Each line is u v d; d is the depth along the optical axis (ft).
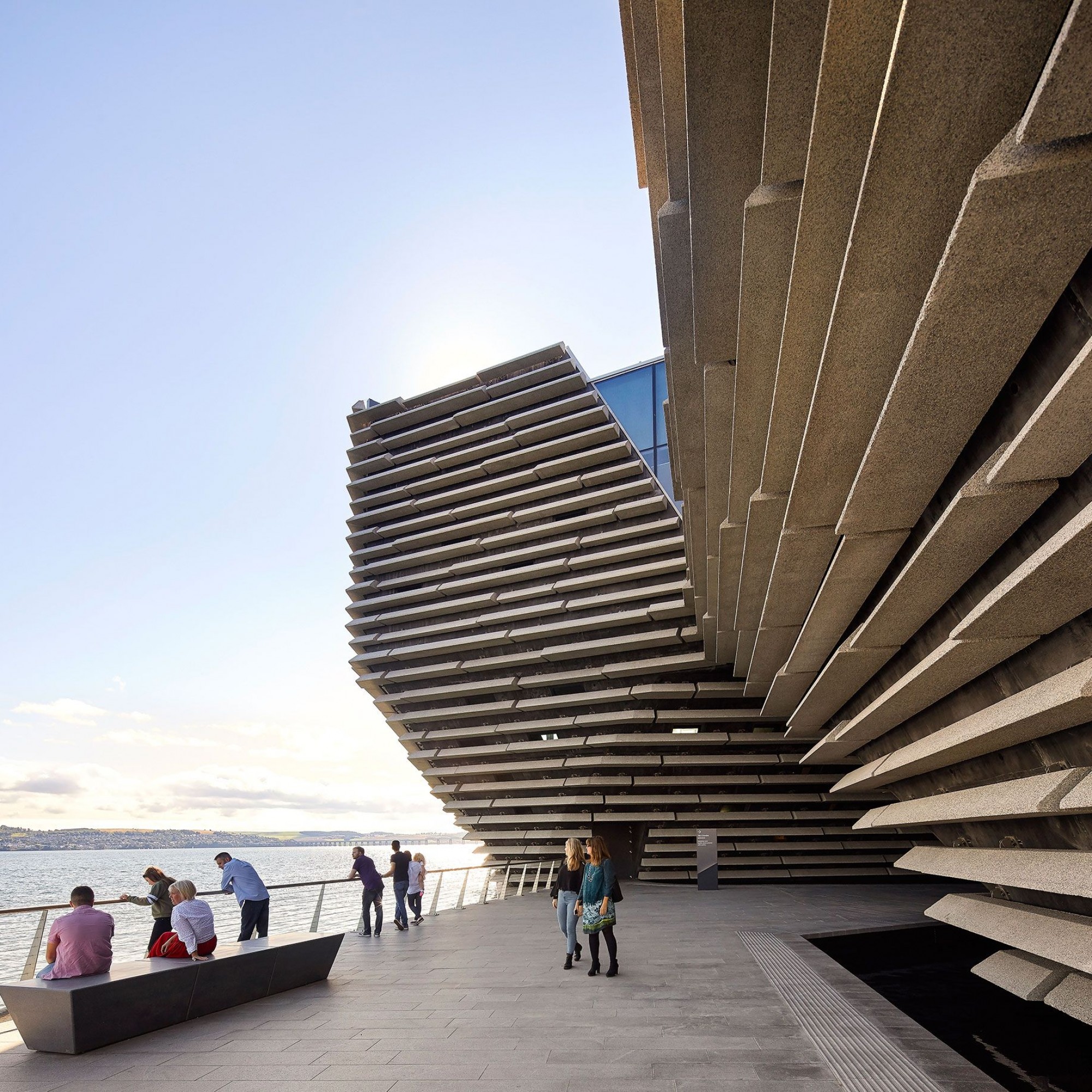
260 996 30.99
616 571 91.35
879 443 19.33
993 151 10.61
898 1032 23.76
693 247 21.01
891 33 11.34
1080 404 13.33
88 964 25.70
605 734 94.68
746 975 34.37
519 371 107.96
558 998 30.37
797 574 36.55
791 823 93.50
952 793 36.60
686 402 32.42
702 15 14.34
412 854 59.21
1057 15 9.43
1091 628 20.95
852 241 13.82
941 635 31.78
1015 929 29.91
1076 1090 33.09
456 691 102.83
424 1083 20.17
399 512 112.27
